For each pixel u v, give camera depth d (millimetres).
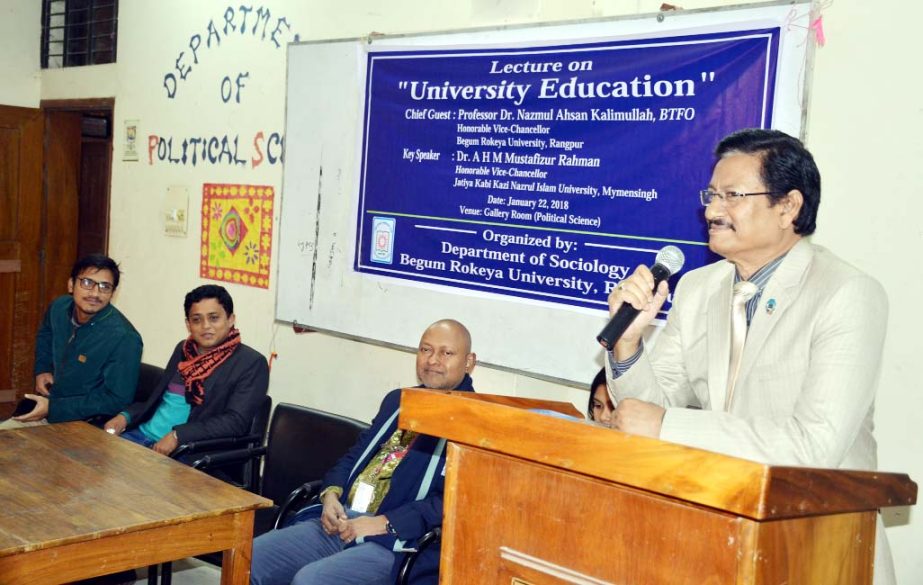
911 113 2379
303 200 4031
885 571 1574
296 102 4055
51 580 2039
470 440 1338
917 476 2375
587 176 3018
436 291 3488
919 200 2363
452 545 1409
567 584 1261
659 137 2830
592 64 2992
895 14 2404
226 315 3750
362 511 2932
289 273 4102
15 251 5836
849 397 1449
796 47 2529
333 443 3395
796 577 1162
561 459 1223
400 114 3604
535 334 3172
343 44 3830
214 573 3662
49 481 2469
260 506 2379
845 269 1592
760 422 1428
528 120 3178
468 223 3379
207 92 4684
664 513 1166
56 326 4172
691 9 2744
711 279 1852
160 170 5012
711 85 2703
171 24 4926
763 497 1043
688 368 1850
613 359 1751
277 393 4227
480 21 3336
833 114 2504
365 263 3762
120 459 2748
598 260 2996
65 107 5766
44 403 4051
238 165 4480
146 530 2184
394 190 3637
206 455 3402
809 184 1631
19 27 5906
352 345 3879
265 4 4324
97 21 5574
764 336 1643
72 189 6047
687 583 1140
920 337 2365
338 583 2584
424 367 3004
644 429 1468
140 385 4320
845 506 1182
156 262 5039
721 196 1678
